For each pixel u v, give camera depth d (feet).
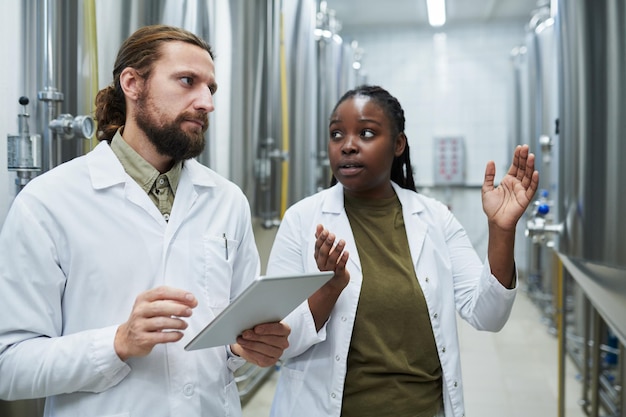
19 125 3.71
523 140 16.99
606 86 4.44
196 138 2.77
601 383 8.29
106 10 4.65
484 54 20.45
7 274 2.53
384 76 21.39
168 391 2.72
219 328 2.33
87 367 2.44
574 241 5.33
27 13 3.91
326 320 3.45
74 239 2.64
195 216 3.04
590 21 4.77
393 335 3.42
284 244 3.81
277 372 9.82
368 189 3.76
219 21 6.66
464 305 3.78
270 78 8.33
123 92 2.90
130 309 2.70
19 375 2.45
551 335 12.85
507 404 8.70
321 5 13.20
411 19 20.38
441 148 20.65
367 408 3.33
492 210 3.47
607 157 4.45
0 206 3.72
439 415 3.51
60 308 2.67
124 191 2.84
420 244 3.68
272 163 8.72
